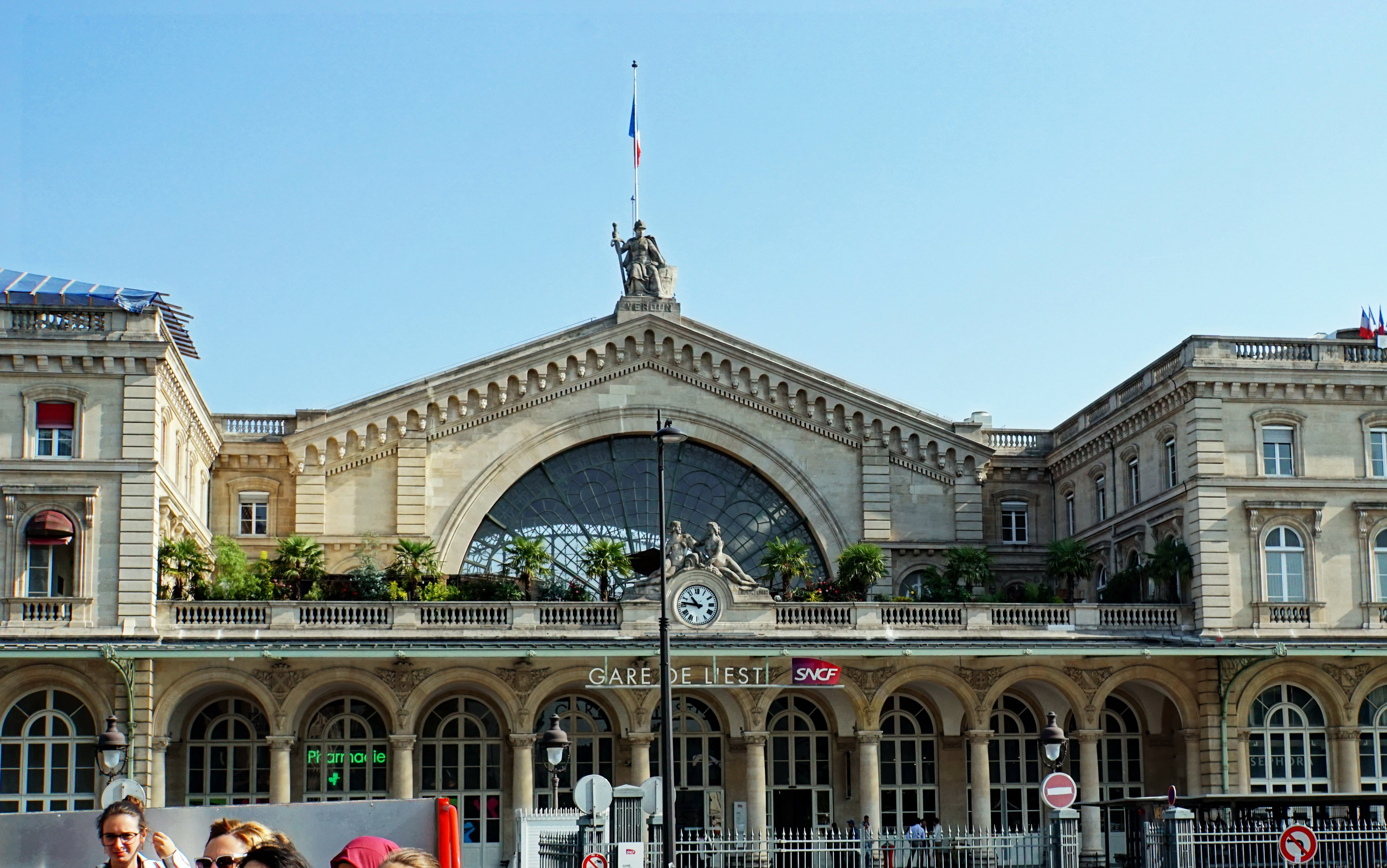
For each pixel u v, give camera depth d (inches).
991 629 2659.9
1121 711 2886.3
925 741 2824.8
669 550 2696.9
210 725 2655.0
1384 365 2731.3
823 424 3019.2
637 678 2561.5
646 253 3036.4
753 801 2573.8
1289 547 2701.8
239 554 2669.8
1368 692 2689.5
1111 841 2790.4
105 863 806.5
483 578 2780.5
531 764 2554.1
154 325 2481.5
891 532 3004.4
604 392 2965.1
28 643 2377.0
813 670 2522.1
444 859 1104.2
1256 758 2674.7
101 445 2453.2
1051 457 3213.6
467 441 2908.5
